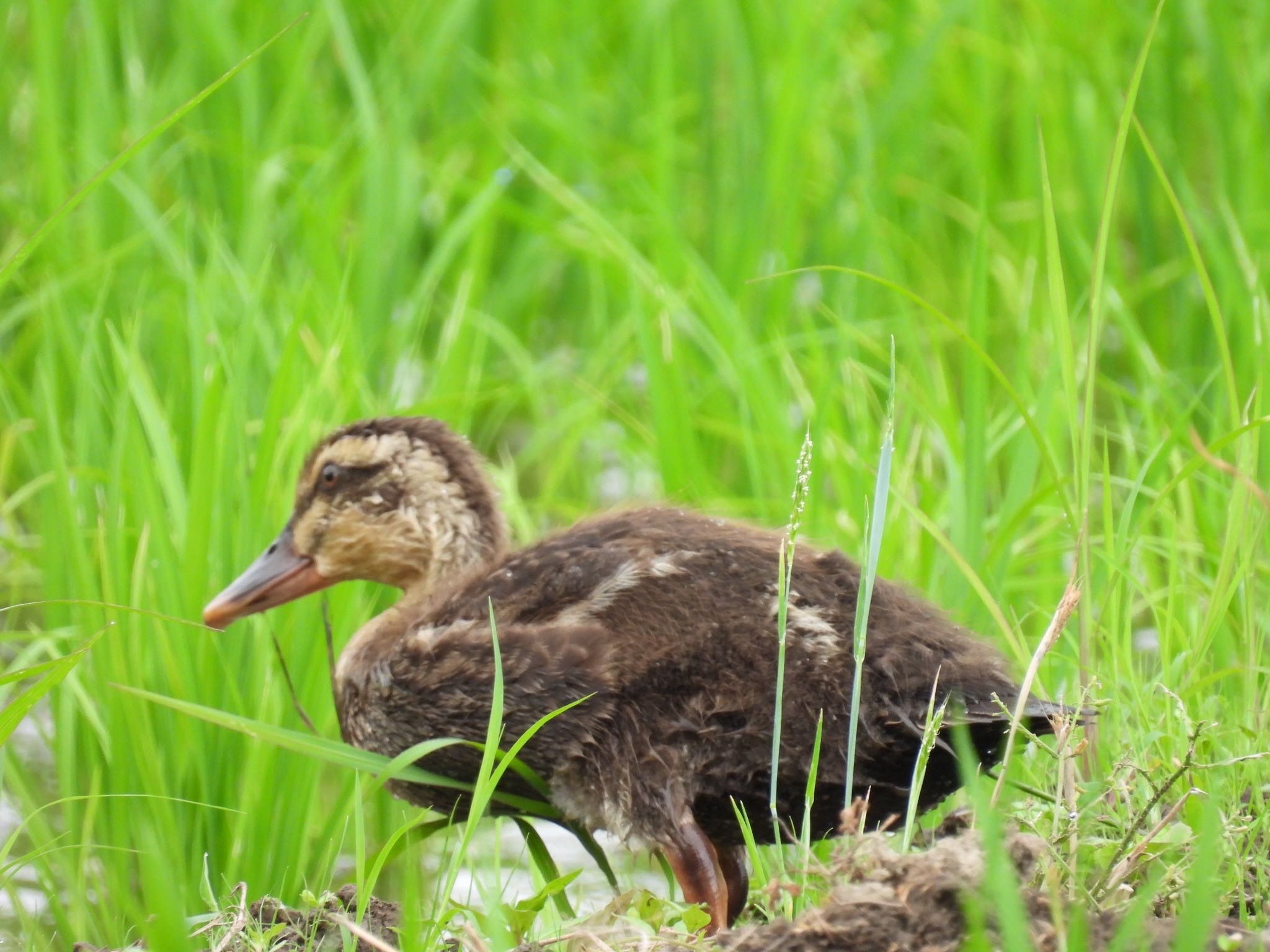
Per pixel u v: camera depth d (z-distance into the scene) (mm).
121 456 10164
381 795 10305
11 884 9055
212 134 16359
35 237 8078
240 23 17906
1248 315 12977
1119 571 8797
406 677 8516
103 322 12820
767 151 15445
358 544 9578
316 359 11859
